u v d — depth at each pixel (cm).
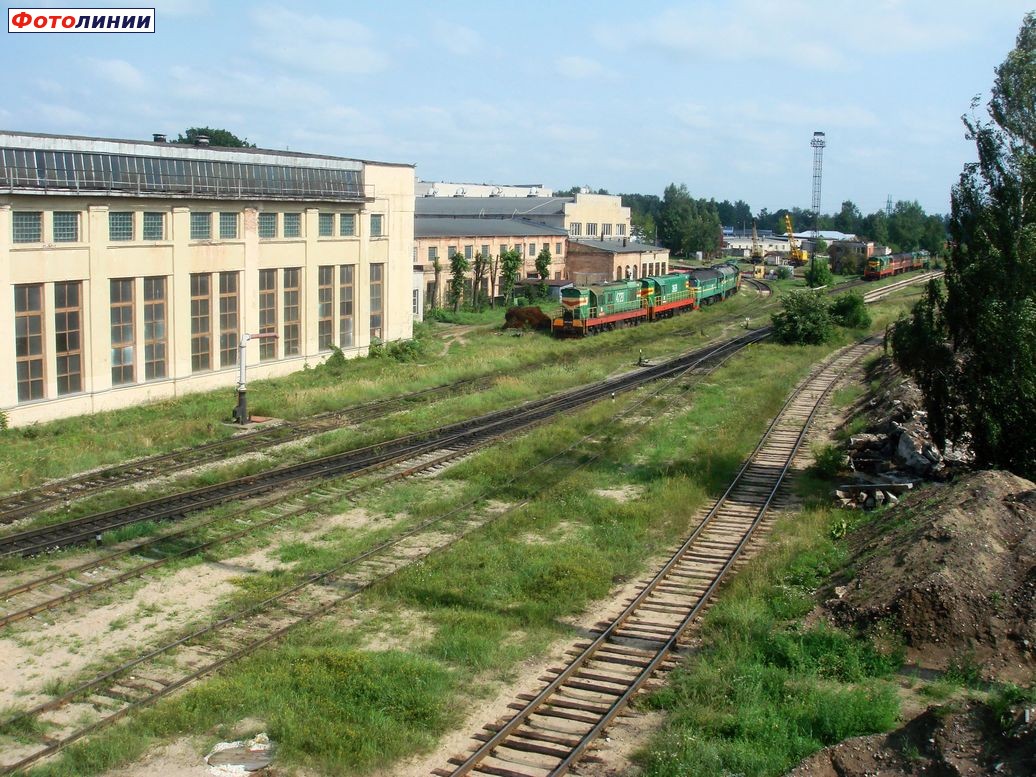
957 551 1705
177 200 3684
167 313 3722
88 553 1986
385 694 1409
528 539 2216
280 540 2147
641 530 2270
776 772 1191
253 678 1448
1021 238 2236
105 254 3419
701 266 13475
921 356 2395
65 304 3325
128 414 3400
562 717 1372
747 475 2817
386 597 1817
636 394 4156
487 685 1480
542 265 8362
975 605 1598
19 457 2728
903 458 2731
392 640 1645
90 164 3362
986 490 1939
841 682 1480
